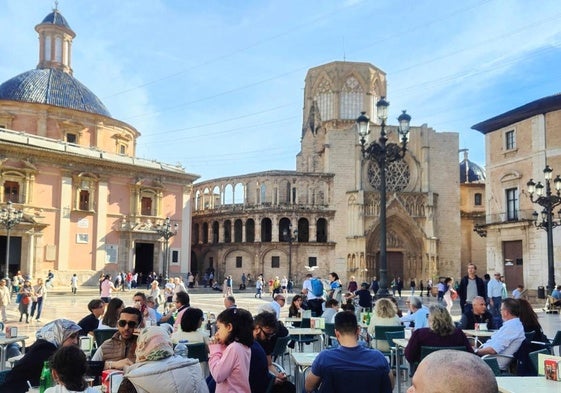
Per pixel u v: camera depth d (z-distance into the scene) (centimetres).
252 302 4475
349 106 7788
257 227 6969
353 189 7019
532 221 4656
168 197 6122
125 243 5691
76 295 4778
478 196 7762
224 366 679
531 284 4725
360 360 693
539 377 796
